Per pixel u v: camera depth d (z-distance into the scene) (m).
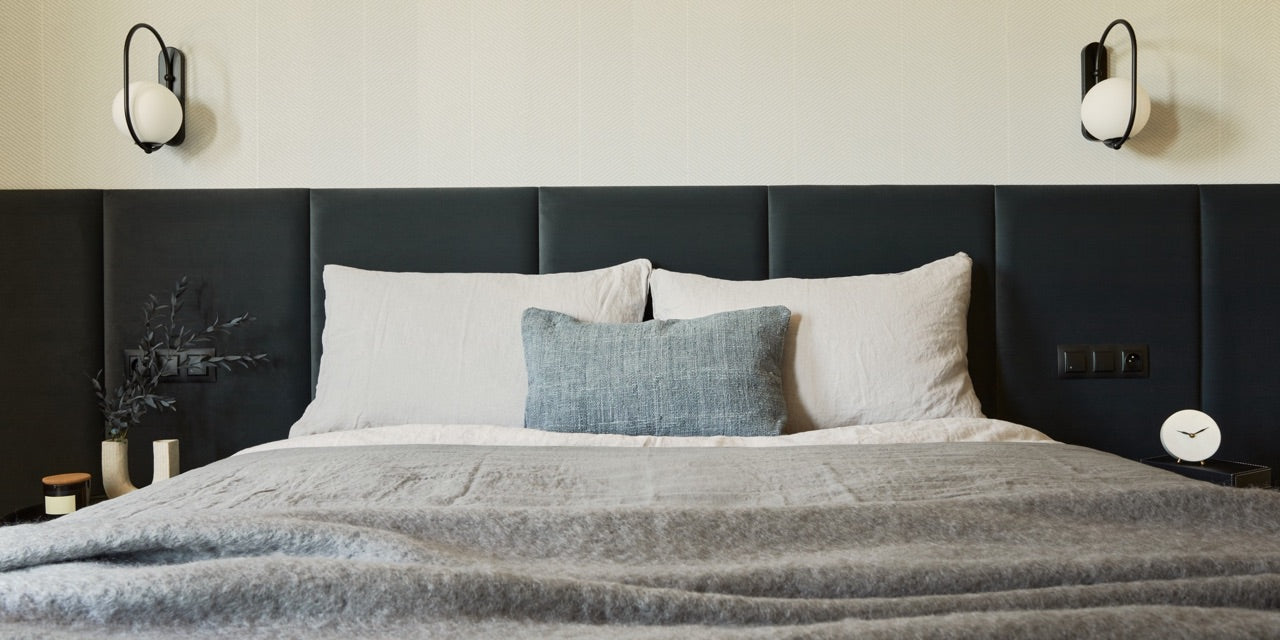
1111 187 2.43
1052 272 2.42
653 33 2.45
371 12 2.43
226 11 2.41
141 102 2.27
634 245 2.41
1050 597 0.78
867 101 2.47
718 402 1.94
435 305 2.19
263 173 2.42
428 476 1.38
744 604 0.76
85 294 2.33
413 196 2.40
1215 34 2.46
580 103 2.45
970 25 2.47
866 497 1.24
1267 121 2.46
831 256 2.42
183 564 0.81
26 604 0.76
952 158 2.47
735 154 2.46
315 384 2.38
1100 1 2.46
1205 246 2.42
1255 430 2.41
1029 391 2.41
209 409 2.36
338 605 0.76
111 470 2.16
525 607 0.76
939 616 0.73
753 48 2.46
